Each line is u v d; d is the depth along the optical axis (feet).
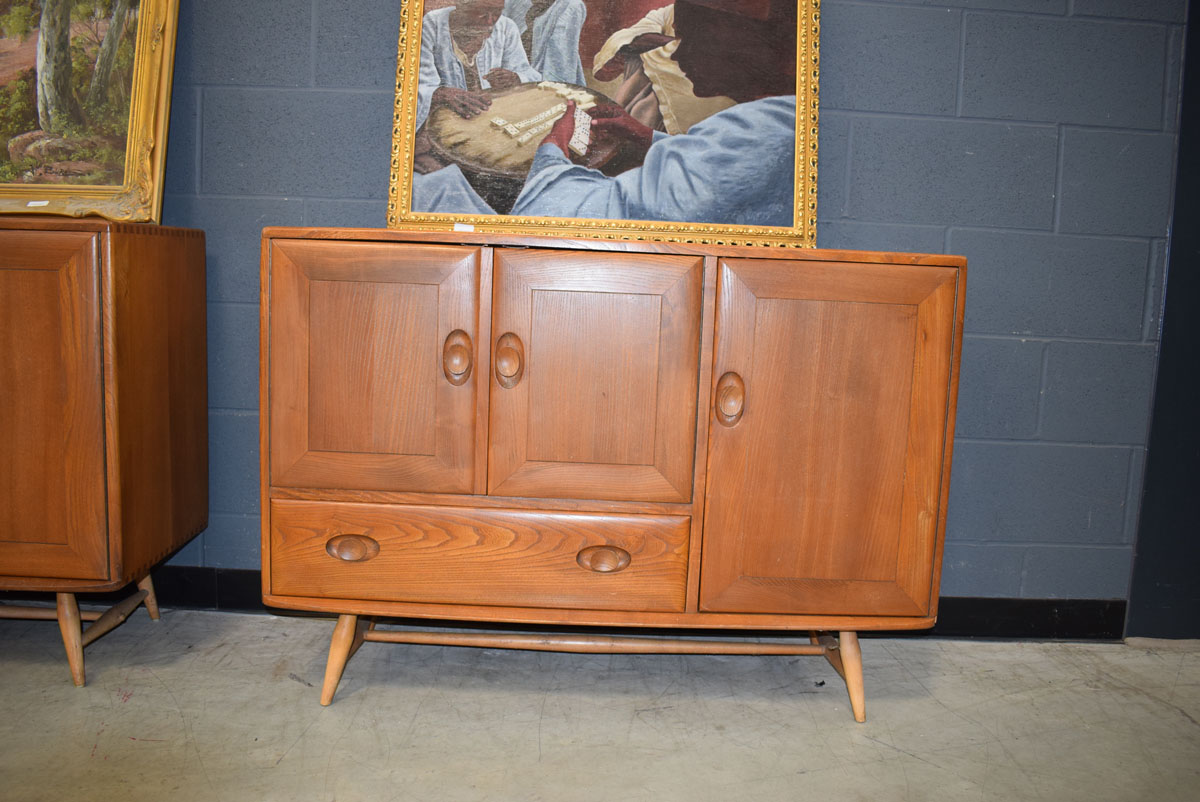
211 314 6.89
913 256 5.14
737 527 5.30
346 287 5.16
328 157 6.74
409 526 5.33
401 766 4.91
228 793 4.58
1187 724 5.71
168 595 7.11
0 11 6.32
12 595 7.16
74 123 6.30
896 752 5.26
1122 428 7.01
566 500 5.31
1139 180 6.81
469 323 5.15
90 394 5.35
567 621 5.41
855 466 5.27
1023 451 7.02
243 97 6.70
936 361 5.21
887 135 6.73
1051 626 7.17
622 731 5.41
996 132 6.75
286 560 5.39
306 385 5.24
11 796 4.48
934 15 6.64
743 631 6.99
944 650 6.88
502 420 5.22
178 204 6.81
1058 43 6.68
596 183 6.35
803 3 6.43
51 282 5.28
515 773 4.88
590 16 6.39
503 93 6.39
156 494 5.98
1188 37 6.64
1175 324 6.86
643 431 5.22
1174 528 7.03
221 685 5.81
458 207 6.36
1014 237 6.84
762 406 5.20
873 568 5.36
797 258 5.11
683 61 6.40
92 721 5.27
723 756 5.15
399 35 6.48
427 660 6.34
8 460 5.43
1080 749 5.35
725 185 6.37
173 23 6.31
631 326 5.14
